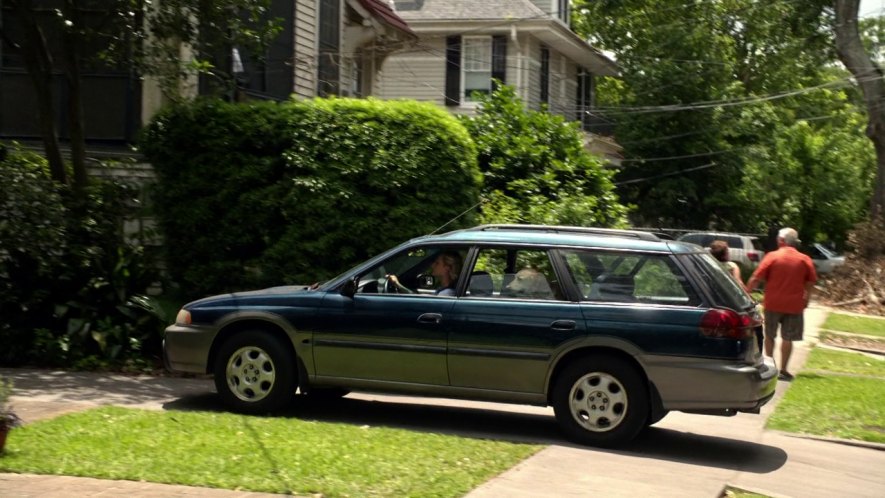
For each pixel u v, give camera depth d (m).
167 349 9.18
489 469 7.05
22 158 12.98
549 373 8.23
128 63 13.17
